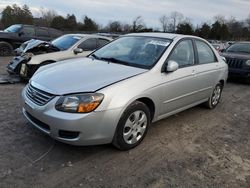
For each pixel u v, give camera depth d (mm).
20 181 3133
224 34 61219
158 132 4777
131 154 3926
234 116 6043
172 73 4523
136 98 3818
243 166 3885
